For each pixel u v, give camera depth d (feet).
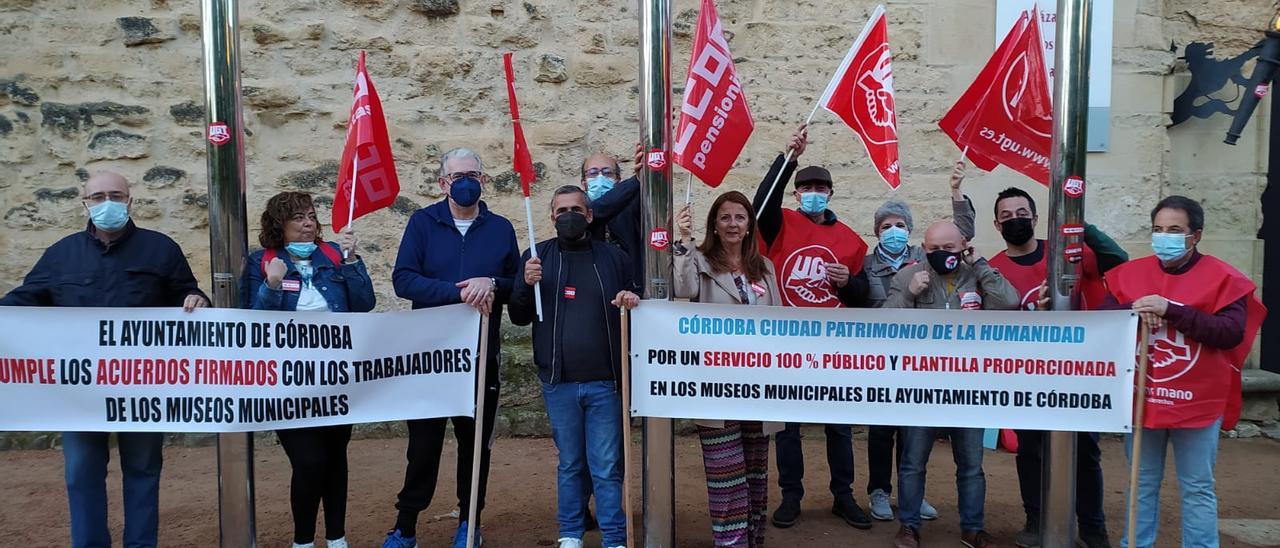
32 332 12.50
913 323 12.97
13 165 21.50
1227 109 23.79
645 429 13.55
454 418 14.62
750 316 13.10
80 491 13.03
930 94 23.02
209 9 12.16
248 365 12.75
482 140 22.58
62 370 12.57
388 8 22.27
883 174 14.42
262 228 13.65
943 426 13.03
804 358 13.12
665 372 13.24
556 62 22.71
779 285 16.46
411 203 22.50
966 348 12.93
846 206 23.07
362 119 13.39
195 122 21.95
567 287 13.85
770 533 16.07
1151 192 23.39
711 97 13.67
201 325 12.64
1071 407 12.76
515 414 21.77
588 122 22.85
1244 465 20.63
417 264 14.49
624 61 22.89
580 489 13.99
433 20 22.45
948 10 22.91
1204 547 13.00
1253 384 23.07
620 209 15.25
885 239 15.79
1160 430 13.33
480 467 14.65
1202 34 23.95
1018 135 14.74
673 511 13.60
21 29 21.44
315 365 12.95
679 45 22.79
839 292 15.70
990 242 23.18
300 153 22.15
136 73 21.75
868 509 17.47
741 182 22.88
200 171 22.03
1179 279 12.97
